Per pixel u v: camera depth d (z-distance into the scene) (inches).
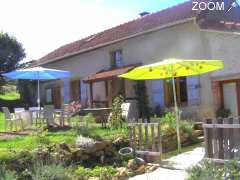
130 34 875.4
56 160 413.7
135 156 483.2
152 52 863.1
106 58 985.5
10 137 542.6
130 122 541.6
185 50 794.2
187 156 484.1
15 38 1637.6
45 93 1255.5
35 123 681.0
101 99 982.4
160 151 466.6
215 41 741.3
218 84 747.4
